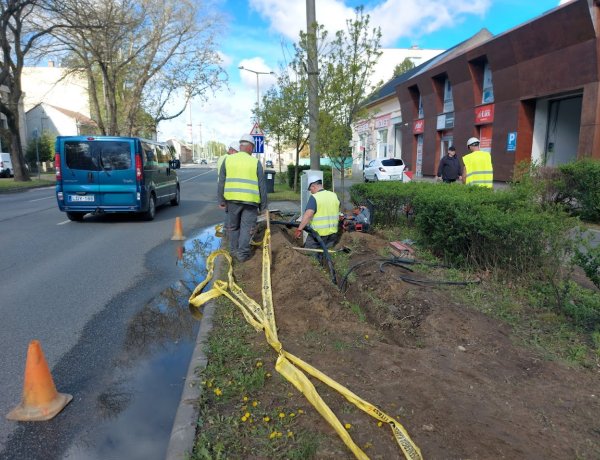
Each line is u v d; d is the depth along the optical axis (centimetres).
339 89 1115
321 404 294
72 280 656
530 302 494
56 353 423
